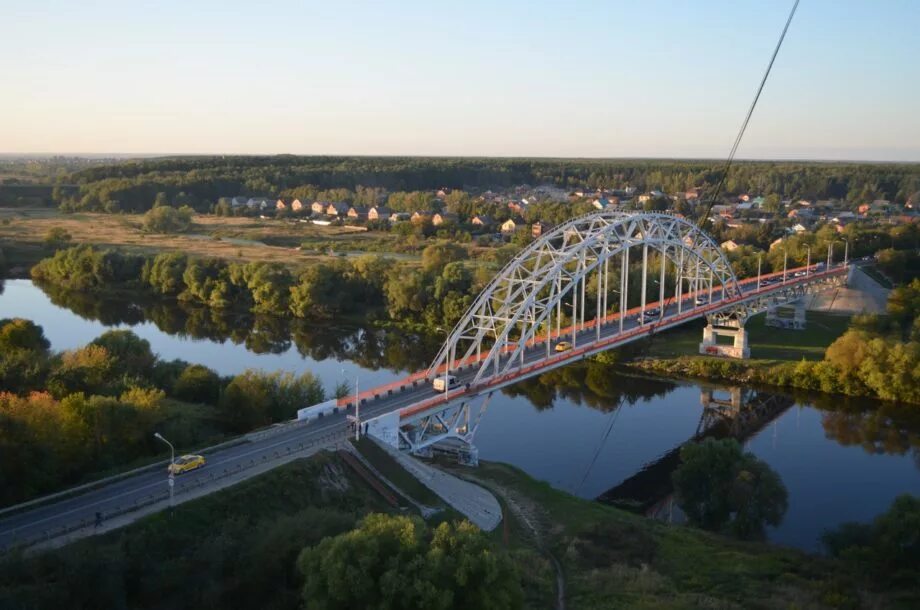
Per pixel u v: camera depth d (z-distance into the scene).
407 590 36.34
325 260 185.50
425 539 42.47
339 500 56.88
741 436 90.75
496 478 72.62
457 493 63.75
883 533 53.97
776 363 116.50
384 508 57.84
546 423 94.81
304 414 71.62
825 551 60.41
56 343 122.62
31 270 182.25
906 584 50.44
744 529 62.25
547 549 56.38
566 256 90.25
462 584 37.22
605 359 122.88
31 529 48.00
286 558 43.50
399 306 148.00
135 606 40.84
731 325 123.88
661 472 79.12
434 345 132.88
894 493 73.31
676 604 46.31
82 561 40.75
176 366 89.19
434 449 80.94
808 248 172.50
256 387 77.12
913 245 186.12
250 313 156.62
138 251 194.75
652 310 126.62
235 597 42.09
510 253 178.38
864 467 80.38
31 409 59.47
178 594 41.88
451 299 142.62
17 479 55.22
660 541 58.53
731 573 52.62
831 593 48.47
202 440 70.06
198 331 140.25
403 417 72.56
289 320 151.25
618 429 92.81
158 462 60.44
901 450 85.69
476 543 39.59
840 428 93.69
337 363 118.19
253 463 59.22
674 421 95.88
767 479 63.25
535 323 87.81
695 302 123.69
